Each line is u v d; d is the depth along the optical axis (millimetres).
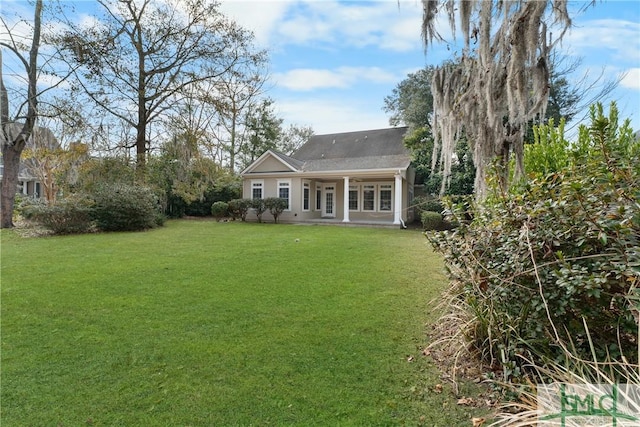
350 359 2801
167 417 2076
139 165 15680
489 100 3625
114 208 11742
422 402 2238
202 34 15570
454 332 3041
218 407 2172
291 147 30750
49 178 14547
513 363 2256
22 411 2113
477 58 3650
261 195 17703
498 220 2746
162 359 2779
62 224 10781
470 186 13273
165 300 4223
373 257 7090
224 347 2990
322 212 18750
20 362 2711
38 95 12484
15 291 4559
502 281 2430
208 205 19094
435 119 4676
